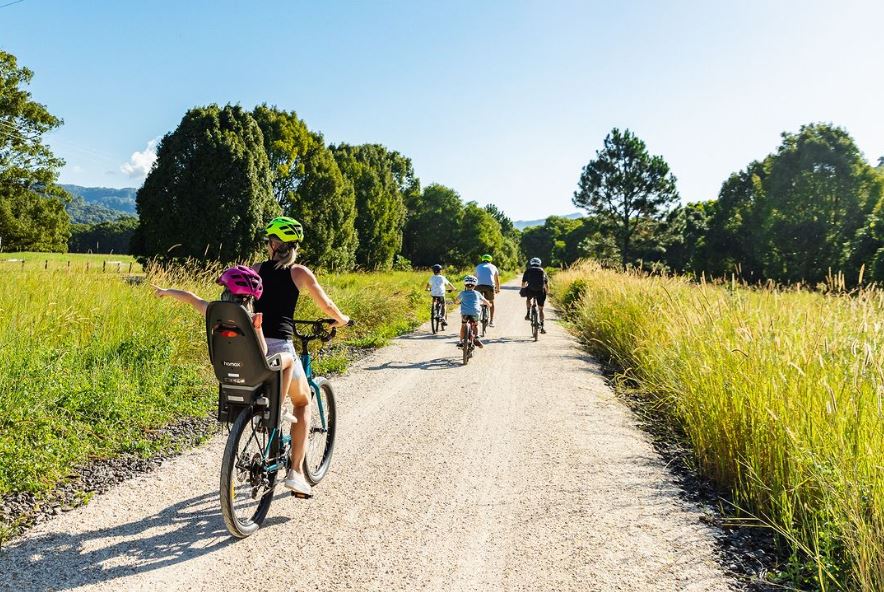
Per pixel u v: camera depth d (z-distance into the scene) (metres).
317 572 3.17
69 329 7.29
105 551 3.31
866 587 2.81
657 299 9.77
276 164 39.88
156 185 26.53
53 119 43.34
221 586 3.01
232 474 3.36
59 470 4.41
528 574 3.20
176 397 6.48
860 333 4.87
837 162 43.09
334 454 5.17
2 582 2.95
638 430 6.04
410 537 3.61
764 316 5.96
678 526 3.82
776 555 3.44
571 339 13.06
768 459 4.12
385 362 9.77
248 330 3.26
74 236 99.19
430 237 74.44
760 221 47.12
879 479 3.22
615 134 64.19
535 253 130.38
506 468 4.86
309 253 40.59
